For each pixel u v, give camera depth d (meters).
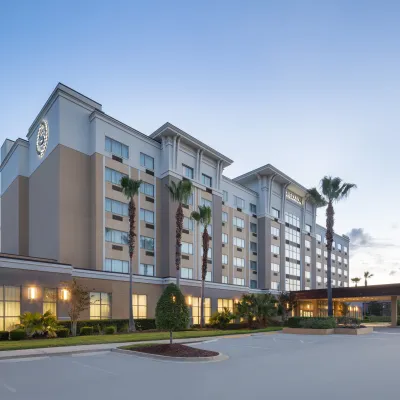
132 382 10.55
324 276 81.00
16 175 40.41
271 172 59.72
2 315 24.14
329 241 38.19
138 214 39.19
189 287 39.72
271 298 39.03
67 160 34.25
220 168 50.69
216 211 49.09
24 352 16.14
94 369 12.70
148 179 41.00
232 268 53.12
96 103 38.22
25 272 25.50
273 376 11.48
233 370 12.58
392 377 11.45
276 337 27.09
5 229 42.25
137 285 35.34
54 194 33.91
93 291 31.23
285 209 65.25
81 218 34.44
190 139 44.31
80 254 33.81
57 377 11.29
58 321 25.06
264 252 58.25
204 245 38.22
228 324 37.97
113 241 36.03
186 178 44.00
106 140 37.00
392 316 45.38
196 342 22.69
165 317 16.88
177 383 10.41
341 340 24.78
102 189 35.69
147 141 41.62
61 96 34.84
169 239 40.66
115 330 28.72
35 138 39.62
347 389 9.75
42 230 35.38
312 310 56.34
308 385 10.20
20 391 9.52
